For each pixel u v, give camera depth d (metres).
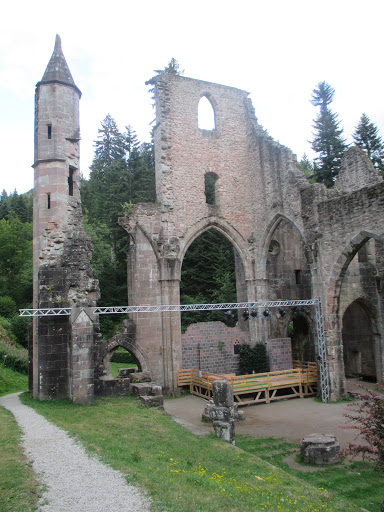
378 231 16.48
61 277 15.33
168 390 20.16
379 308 22.05
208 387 18.91
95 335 16.08
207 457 9.38
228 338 23.08
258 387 18.31
